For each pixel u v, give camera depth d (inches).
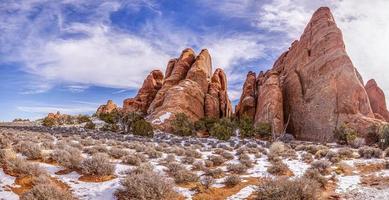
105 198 426.0
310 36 2418.8
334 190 521.7
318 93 2068.2
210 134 1953.7
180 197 454.9
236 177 540.4
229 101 2974.9
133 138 1416.1
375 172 664.4
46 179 441.4
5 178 439.8
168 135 1852.9
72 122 2699.3
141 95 3093.0
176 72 2970.0
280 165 653.3
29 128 1849.2
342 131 1609.3
